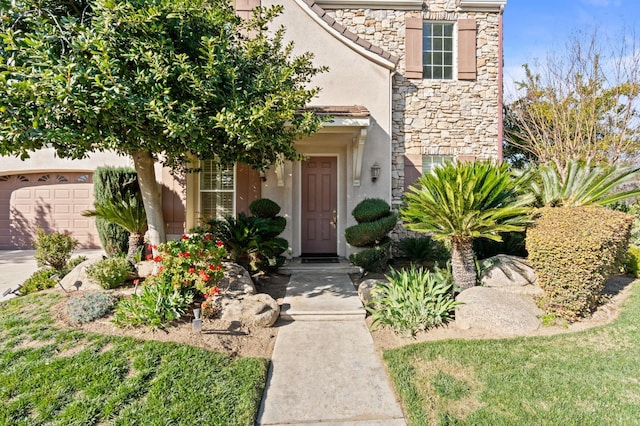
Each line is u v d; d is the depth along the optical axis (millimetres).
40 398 3033
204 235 5766
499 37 9430
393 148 9305
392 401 3234
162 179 8492
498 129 9359
